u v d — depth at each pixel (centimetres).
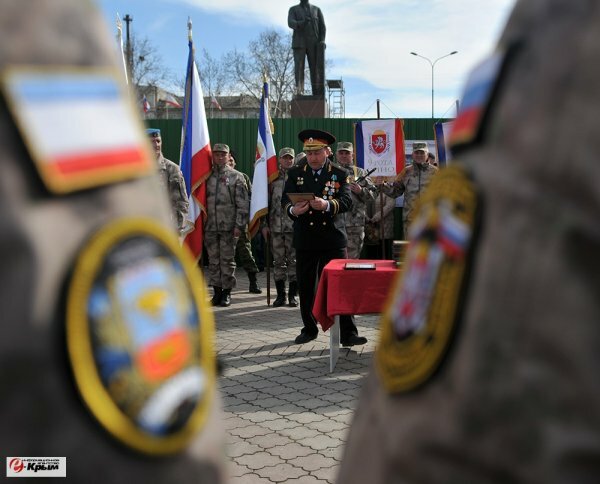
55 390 54
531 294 55
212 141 1113
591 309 52
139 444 58
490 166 61
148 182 66
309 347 550
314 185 534
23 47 57
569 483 52
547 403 53
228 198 761
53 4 61
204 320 70
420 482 61
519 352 55
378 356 75
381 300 443
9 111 54
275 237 772
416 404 63
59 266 56
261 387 436
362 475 70
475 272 59
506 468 55
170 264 66
